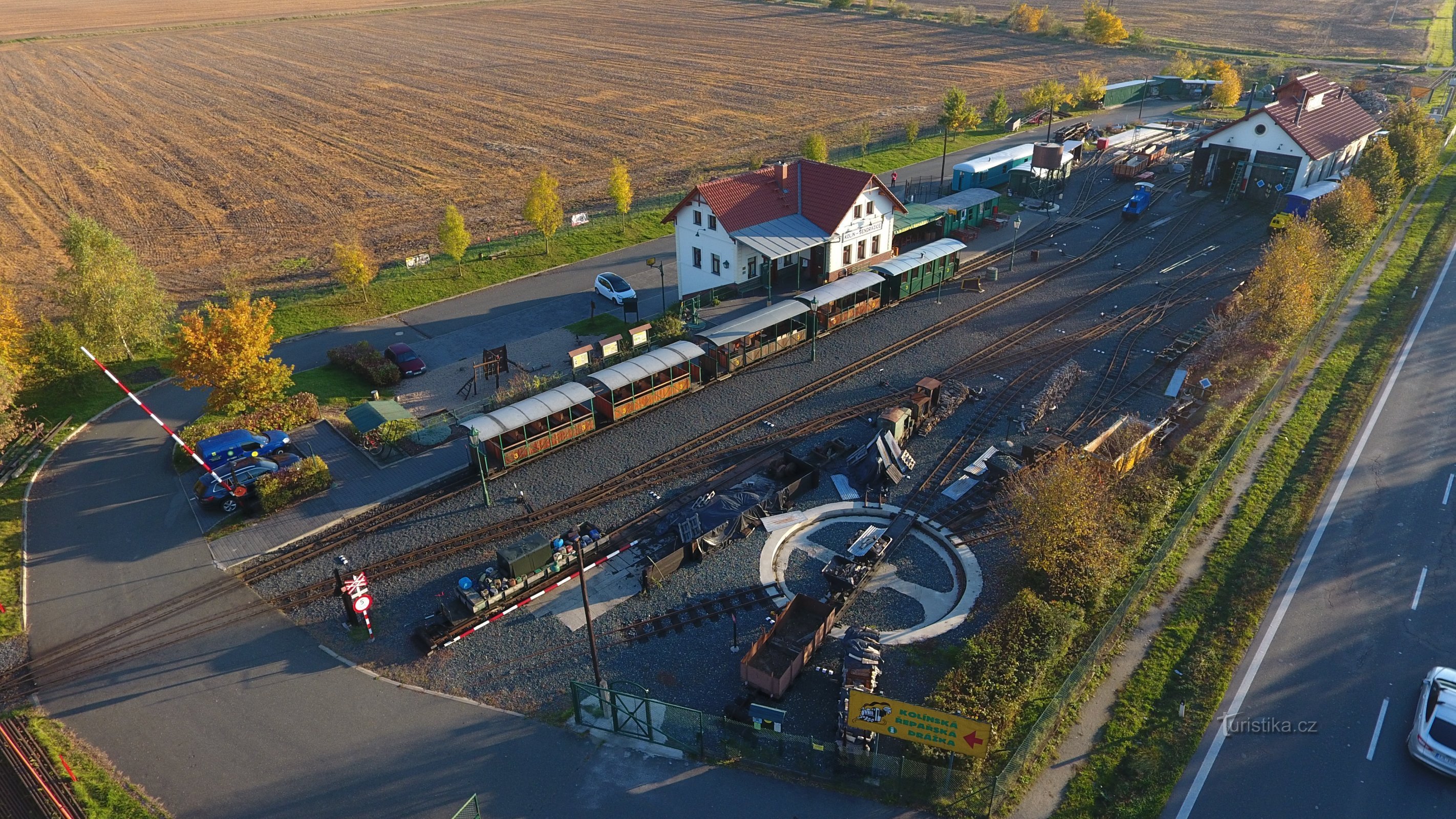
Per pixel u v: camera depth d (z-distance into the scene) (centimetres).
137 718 2767
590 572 3359
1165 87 11506
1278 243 5116
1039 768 2489
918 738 2438
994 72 13375
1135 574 3219
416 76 13512
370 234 7306
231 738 2684
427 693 2838
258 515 3741
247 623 3152
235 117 11112
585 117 11194
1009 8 19425
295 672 2934
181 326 4244
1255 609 3027
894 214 6425
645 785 2502
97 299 4744
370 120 10994
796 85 12800
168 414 4566
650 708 2670
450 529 3634
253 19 18738
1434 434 4000
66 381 4600
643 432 4347
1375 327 5075
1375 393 4366
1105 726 2622
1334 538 3362
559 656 2970
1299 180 7125
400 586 3319
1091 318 5428
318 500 3828
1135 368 4794
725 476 3959
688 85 12862
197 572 3406
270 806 2464
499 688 2850
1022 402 4503
